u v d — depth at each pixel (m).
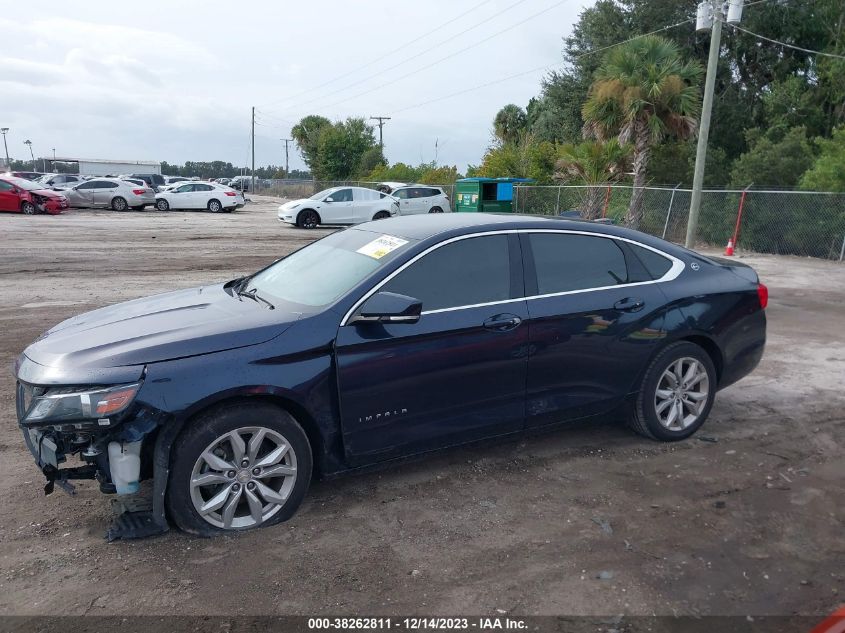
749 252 18.84
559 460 4.54
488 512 3.83
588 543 3.51
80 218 26.06
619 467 4.43
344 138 56.44
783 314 9.70
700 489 4.12
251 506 3.58
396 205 25.48
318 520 3.73
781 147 21.12
